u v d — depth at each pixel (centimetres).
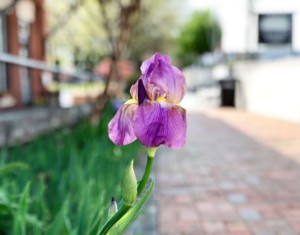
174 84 106
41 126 595
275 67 1233
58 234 196
